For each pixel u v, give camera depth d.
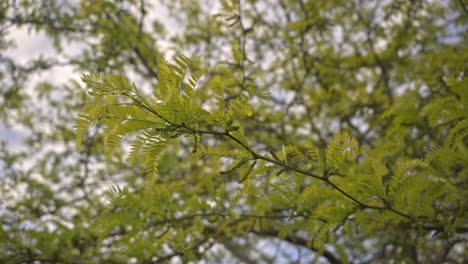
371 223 1.74
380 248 3.51
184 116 1.11
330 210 1.73
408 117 2.10
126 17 3.95
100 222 2.45
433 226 1.93
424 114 1.92
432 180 1.64
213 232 2.79
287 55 3.96
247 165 1.37
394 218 1.75
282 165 1.38
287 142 3.63
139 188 3.36
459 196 1.66
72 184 4.32
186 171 3.70
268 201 2.21
